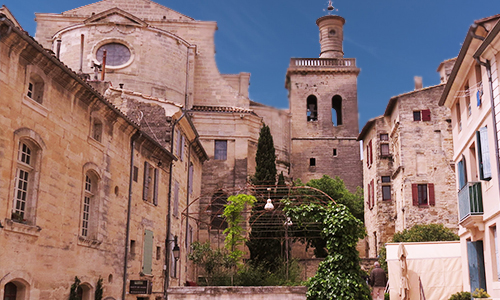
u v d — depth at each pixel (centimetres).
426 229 3391
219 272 2934
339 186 4978
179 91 4344
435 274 2422
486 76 1819
